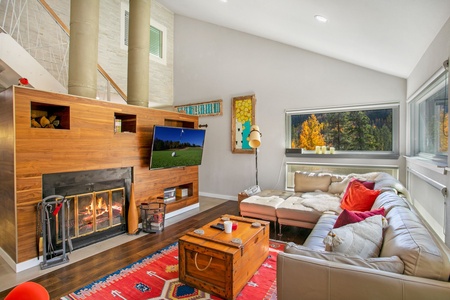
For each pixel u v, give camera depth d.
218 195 5.54
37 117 2.83
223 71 5.41
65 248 2.64
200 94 5.73
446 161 2.29
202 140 4.49
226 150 5.40
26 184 2.46
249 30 4.50
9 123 2.45
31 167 2.49
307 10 2.43
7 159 2.50
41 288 0.96
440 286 1.08
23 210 2.44
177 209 4.27
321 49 3.92
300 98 4.56
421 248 1.19
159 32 5.92
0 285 2.17
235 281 1.97
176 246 2.99
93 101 3.01
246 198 3.90
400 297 1.12
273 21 3.29
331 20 2.46
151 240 3.18
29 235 2.47
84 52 3.01
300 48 4.53
